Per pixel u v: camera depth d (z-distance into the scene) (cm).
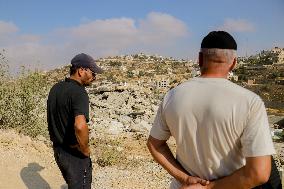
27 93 1001
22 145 844
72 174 411
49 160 810
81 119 391
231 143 204
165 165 230
